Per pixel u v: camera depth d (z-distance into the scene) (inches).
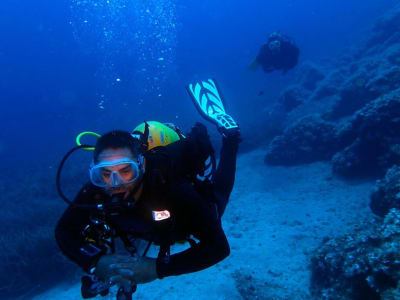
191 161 62.2
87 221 58.9
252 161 453.7
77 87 1764.3
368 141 284.8
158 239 55.9
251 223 263.7
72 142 1045.8
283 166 392.5
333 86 535.5
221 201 78.2
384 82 375.2
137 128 75.2
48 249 267.6
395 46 548.1
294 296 159.3
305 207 267.6
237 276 181.5
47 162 779.4
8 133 1528.1
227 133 101.6
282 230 237.0
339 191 280.5
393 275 107.5
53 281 255.9
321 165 356.8
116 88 1455.5
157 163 52.5
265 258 202.8
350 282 133.1
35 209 377.7
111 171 49.3
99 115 1334.9
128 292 54.1
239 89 1250.6
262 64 313.9
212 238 54.3
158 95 1282.0
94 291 57.5
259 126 591.5
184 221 54.8
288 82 1066.7
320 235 215.9
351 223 219.8
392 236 120.7
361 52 802.2
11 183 630.5
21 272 254.1
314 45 1509.6
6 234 321.1
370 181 278.5
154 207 52.0
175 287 192.2
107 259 53.5
